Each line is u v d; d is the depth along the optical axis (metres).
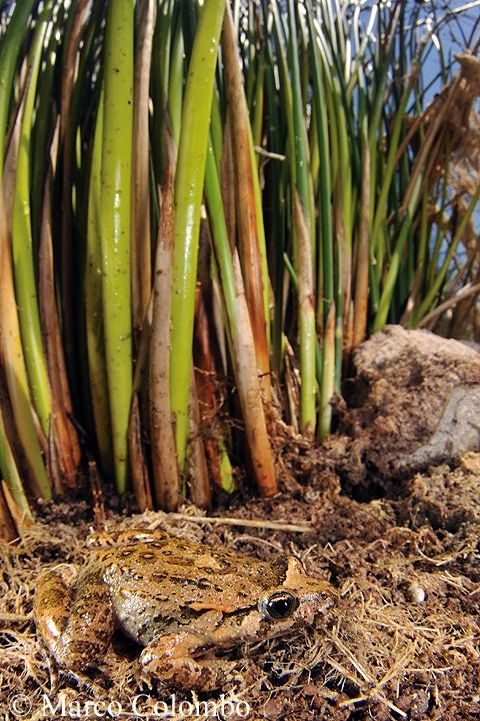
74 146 0.20
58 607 0.16
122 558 0.16
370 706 0.14
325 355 0.22
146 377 0.19
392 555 0.18
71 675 0.15
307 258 0.21
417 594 0.17
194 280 0.18
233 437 0.22
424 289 0.25
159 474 0.20
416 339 0.22
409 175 0.24
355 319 0.23
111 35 0.17
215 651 0.15
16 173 0.19
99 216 0.18
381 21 0.25
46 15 0.20
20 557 0.18
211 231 0.19
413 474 0.21
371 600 0.17
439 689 0.15
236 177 0.19
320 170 0.21
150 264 0.19
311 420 0.22
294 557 0.17
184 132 0.17
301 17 0.23
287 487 0.21
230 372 0.21
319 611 0.15
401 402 0.21
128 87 0.17
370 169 0.23
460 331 0.26
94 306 0.20
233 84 0.18
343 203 0.22
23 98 0.19
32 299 0.19
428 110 0.23
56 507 0.20
